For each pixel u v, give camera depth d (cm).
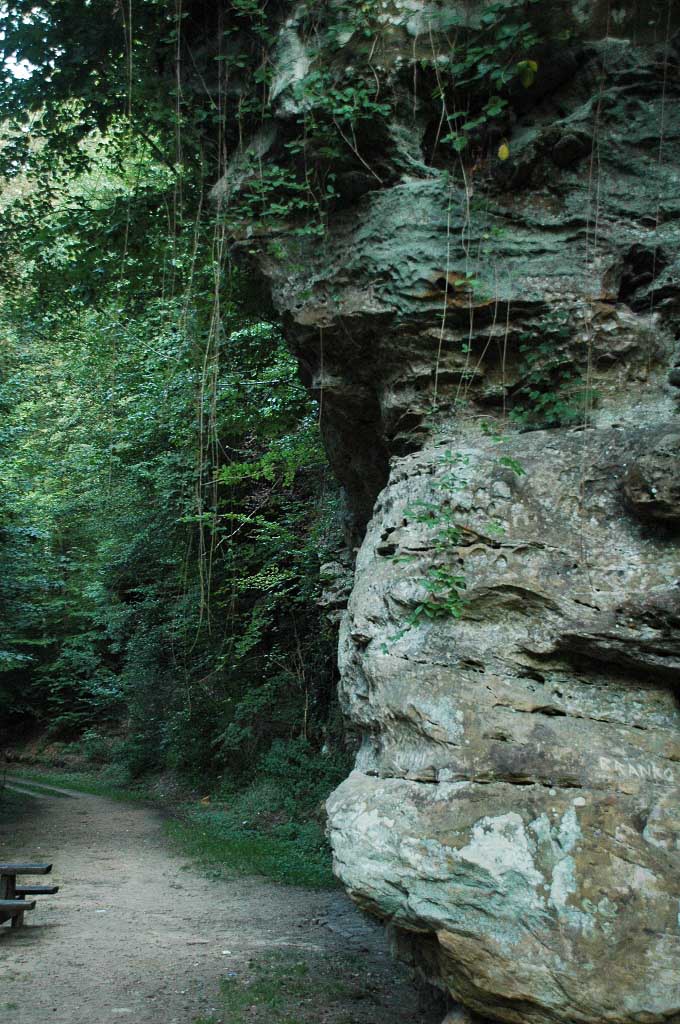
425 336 541
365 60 538
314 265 585
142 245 802
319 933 755
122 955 654
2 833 1335
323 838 1176
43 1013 520
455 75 532
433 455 525
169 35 619
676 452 423
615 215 517
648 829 382
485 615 456
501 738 418
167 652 1936
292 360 1036
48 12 678
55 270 850
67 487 2305
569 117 525
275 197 594
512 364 543
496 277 528
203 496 1407
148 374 1374
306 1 550
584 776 399
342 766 1390
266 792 1442
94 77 710
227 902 880
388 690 458
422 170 553
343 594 920
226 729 1664
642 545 440
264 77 562
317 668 1573
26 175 821
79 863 1088
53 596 2444
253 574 1480
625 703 428
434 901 390
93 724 2512
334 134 545
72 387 1938
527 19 518
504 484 479
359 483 779
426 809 411
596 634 425
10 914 728
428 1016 533
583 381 514
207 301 788
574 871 373
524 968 367
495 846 384
